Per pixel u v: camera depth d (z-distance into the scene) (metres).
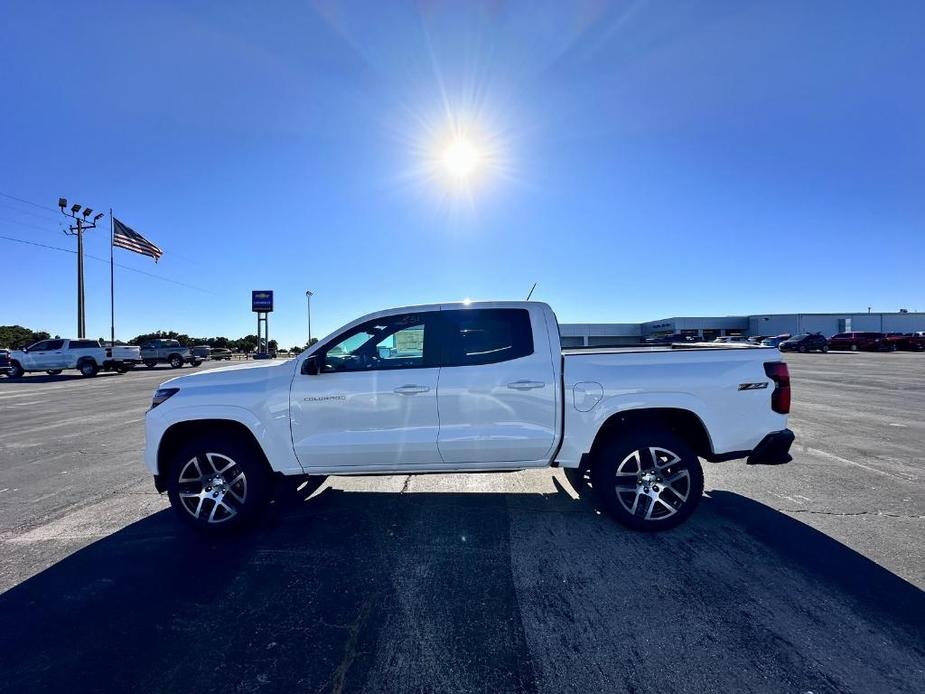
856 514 4.00
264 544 3.63
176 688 2.16
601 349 4.70
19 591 2.99
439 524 3.96
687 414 3.83
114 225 29.39
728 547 3.43
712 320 61.31
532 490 4.80
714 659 2.27
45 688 2.16
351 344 3.97
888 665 2.21
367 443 3.78
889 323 56.22
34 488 5.08
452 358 3.87
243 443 3.87
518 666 2.26
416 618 2.65
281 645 2.44
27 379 22.77
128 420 9.66
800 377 15.95
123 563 3.35
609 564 3.21
